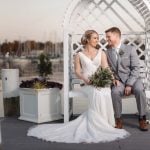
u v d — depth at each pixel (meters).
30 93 5.54
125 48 5.32
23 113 5.73
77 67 5.30
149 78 5.66
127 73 5.26
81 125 4.86
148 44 5.77
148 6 5.33
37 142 4.48
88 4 6.02
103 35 6.00
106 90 4.93
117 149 4.20
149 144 4.39
